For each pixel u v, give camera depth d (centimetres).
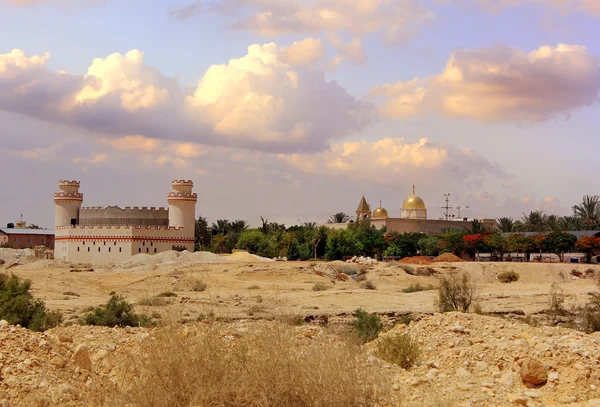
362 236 13350
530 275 8900
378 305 5128
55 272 7612
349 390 1127
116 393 1204
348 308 4750
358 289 7388
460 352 1855
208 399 1116
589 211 15300
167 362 1155
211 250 14462
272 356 1152
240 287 7000
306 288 7162
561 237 11625
